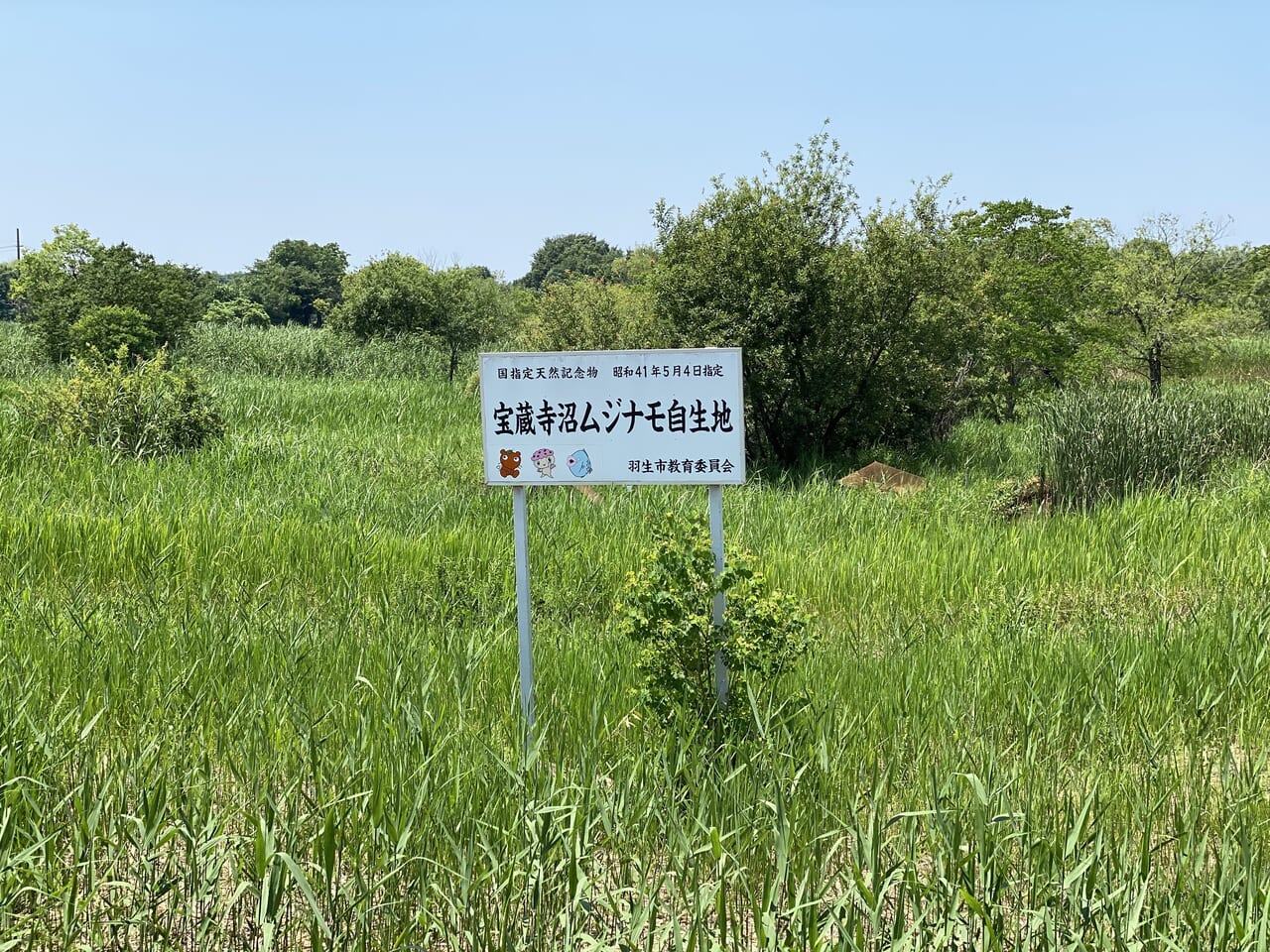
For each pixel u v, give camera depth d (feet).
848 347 53.47
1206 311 66.44
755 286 51.47
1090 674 19.71
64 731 16.03
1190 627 23.27
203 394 48.29
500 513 37.29
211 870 11.88
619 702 18.42
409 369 98.43
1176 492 38.58
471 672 19.16
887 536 33.96
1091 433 42.29
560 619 26.32
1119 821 14.39
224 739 15.99
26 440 43.24
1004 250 67.72
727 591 17.26
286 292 288.51
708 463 16.89
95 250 87.97
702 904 11.23
